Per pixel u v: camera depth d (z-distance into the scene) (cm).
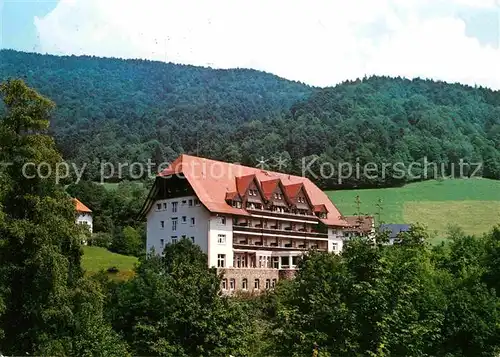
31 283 4009
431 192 15188
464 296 3338
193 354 3534
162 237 8138
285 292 3089
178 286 3781
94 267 9075
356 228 3019
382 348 2439
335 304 2633
